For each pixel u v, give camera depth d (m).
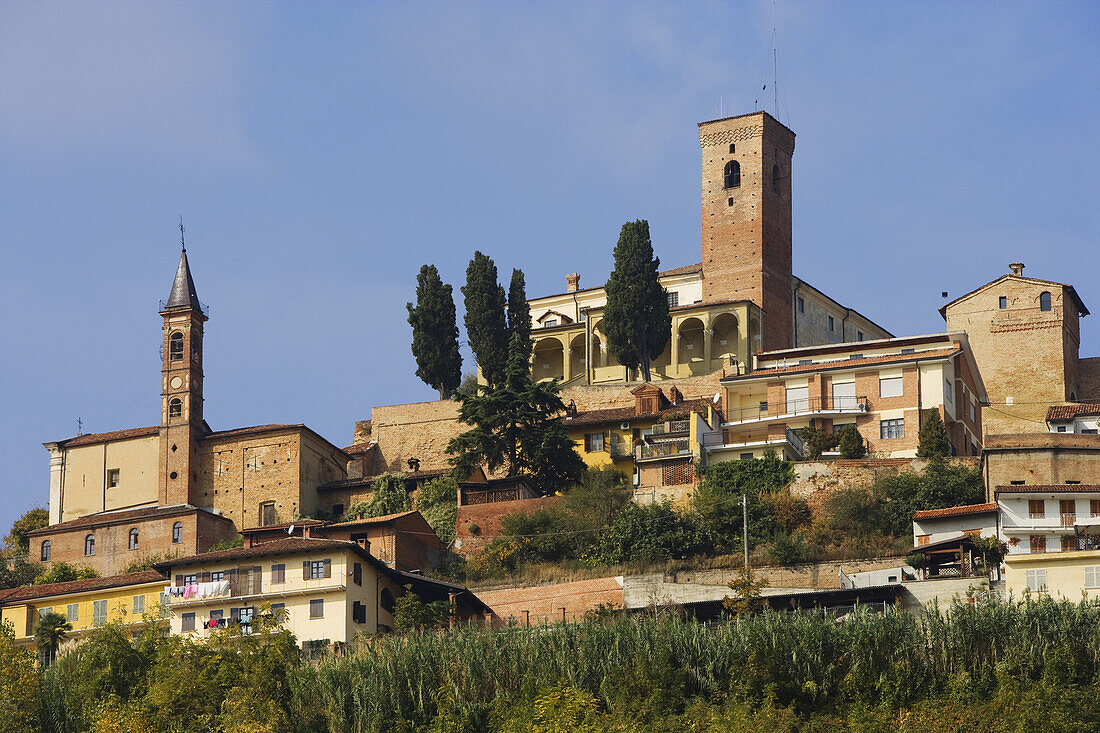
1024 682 97.50
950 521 135.00
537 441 160.50
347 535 144.38
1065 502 129.25
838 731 95.38
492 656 104.25
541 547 147.38
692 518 146.12
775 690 99.19
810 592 123.25
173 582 135.62
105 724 96.69
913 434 159.50
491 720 99.94
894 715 97.06
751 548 142.75
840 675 100.56
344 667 106.19
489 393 163.50
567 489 160.50
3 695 100.50
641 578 135.12
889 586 119.31
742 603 114.62
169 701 99.38
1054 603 104.38
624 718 97.38
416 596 129.12
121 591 138.88
